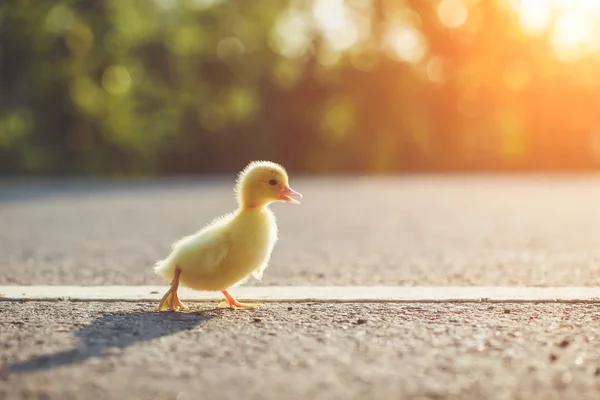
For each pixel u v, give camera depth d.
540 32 54.25
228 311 6.44
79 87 48.12
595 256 10.82
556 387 4.19
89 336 5.42
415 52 55.38
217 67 53.88
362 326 5.75
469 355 4.86
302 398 4.01
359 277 8.95
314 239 13.45
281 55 54.69
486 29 53.94
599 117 53.28
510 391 4.12
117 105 50.41
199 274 6.50
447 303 6.79
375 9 54.62
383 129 53.38
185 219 17.17
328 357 4.81
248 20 55.62
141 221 16.72
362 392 4.10
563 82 53.59
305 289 7.69
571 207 20.84
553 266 9.83
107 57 48.59
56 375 4.43
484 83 54.44
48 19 46.44
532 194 26.45
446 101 53.34
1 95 45.28
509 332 5.52
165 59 51.94
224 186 31.39
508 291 7.48
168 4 54.03
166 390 4.14
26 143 44.34
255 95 53.47
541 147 53.84
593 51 53.78
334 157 53.22
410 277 8.95
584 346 5.10
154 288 7.77
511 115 54.19
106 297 7.09
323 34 54.09
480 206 21.34
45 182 35.47
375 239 13.44
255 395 4.05
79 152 47.34
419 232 14.63
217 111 53.47
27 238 13.41
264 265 6.83
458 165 53.41
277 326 5.77
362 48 55.50
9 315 6.24
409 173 51.12
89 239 13.29
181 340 5.29
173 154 50.97
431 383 4.26
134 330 5.62
